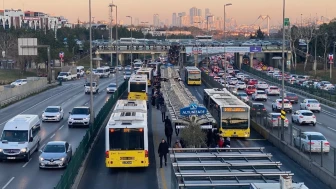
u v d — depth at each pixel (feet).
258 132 151.74
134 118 102.78
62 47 453.99
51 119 168.76
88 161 109.60
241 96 230.07
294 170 102.83
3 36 447.01
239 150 67.82
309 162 101.24
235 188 46.98
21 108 208.64
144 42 511.81
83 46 529.86
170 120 130.41
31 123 116.26
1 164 107.65
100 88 302.25
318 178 95.55
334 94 232.94
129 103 130.11
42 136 140.15
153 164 107.14
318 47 439.22
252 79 334.44
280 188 41.96
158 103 198.70
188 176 50.47
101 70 393.29
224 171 53.52
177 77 267.39
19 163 108.47
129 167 104.06
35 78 305.32
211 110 156.15
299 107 212.84
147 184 91.09
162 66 383.04
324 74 374.63
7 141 110.63
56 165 102.12
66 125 162.30
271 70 435.53
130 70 414.62
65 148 105.91
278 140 127.03
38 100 239.50
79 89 299.17
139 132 100.17
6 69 417.49
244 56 553.23
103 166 105.50
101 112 154.30
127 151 99.66
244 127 138.31
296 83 300.40
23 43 263.08
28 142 111.65
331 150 92.58
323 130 152.66
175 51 454.81
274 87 268.62
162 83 229.66
